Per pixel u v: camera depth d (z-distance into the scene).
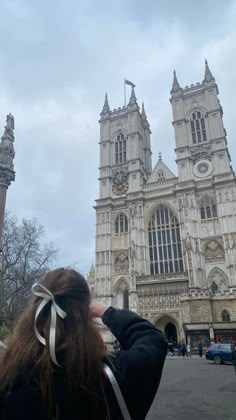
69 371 2.04
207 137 73.69
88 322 2.39
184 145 74.31
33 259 47.06
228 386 18.77
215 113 74.44
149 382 2.28
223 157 69.38
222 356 34.50
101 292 68.12
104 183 80.50
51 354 2.08
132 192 75.06
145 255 68.50
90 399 2.04
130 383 2.19
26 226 48.88
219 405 13.66
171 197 71.69
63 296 2.47
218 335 48.69
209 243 64.19
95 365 2.15
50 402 1.97
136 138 81.88
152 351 2.40
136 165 78.50
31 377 2.05
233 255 60.25
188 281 60.50
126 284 68.31
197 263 62.16
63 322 2.32
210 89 77.44
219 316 53.03
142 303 62.28
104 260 71.06
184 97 80.38
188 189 68.75
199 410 12.80
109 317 2.77
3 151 24.77
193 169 72.00
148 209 72.94
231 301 53.12
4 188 24.16
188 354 48.03
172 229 69.50
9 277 44.69
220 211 64.69
